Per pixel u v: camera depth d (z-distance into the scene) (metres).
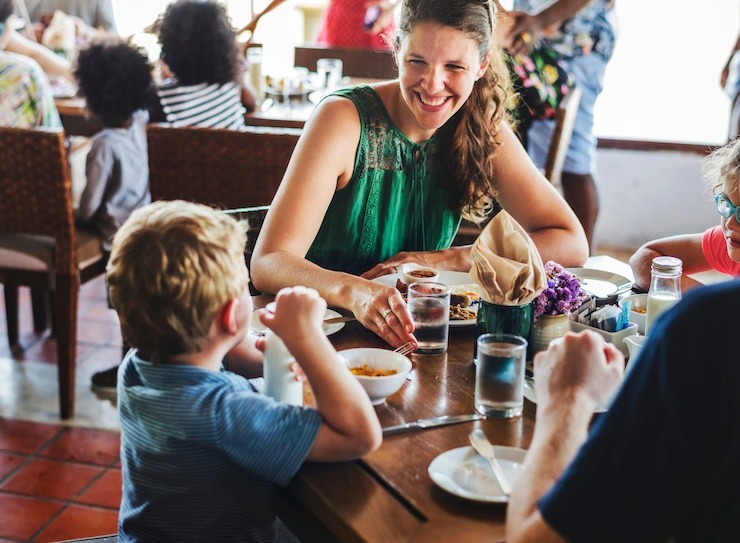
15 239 2.72
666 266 1.44
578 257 1.90
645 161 4.41
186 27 3.07
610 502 0.79
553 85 3.49
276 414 1.10
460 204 1.94
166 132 2.67
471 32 1.63
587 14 3.49
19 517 2.26
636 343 1.36
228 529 1.17
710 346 0.77
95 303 3.76
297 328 1.13
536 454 0.93
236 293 1.16
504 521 0.99
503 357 1.22
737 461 0.76
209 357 1.18
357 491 1.05
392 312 1.48
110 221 2.97
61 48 4.25
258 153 2.65
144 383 1.18
